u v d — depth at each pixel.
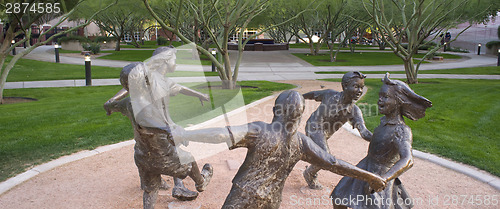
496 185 5.20
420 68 27.17
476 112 10.28
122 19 44.69
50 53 37.12
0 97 12.41
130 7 24.05
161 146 3.63
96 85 17.30
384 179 2.98
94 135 7.79
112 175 5.64
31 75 20.95
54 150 6.76
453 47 48.19
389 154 3.49
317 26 37.47
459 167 5.89
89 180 5.45
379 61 32.25
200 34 31.78
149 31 66.19
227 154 6.56
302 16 34.00
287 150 2.89
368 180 2.97
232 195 2.93
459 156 6.45
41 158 6.34
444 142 7.32
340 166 2.93
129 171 5.80
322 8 28.95
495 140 7.54
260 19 31.39
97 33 56.62
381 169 3.50
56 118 9.45
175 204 4.67
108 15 39.22
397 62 31.41
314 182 5.09
